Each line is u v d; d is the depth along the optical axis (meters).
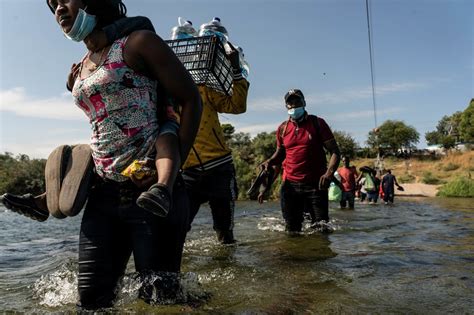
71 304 2.47
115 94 2.13
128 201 2.16
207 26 4.10
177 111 2.38
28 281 3.17
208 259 3.69
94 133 2.24
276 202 19.00
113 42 2.15
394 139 64.62
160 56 2.11
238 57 3.92
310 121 5.59
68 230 7.55
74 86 2.24
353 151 54.84
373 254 3.81
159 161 2.02
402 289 2.62
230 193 4.36
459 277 2.91
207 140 4.16
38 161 41.69
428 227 6.25
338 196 11.87
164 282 2.19
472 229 5.95
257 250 4.17
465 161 45.00
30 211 2.45
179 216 2.22
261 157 34.34
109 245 2.22
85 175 2.23
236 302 2.35
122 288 2.25
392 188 15.75
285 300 2.39
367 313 2.16
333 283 2.78
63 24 2.15
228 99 4.10
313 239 4.93
